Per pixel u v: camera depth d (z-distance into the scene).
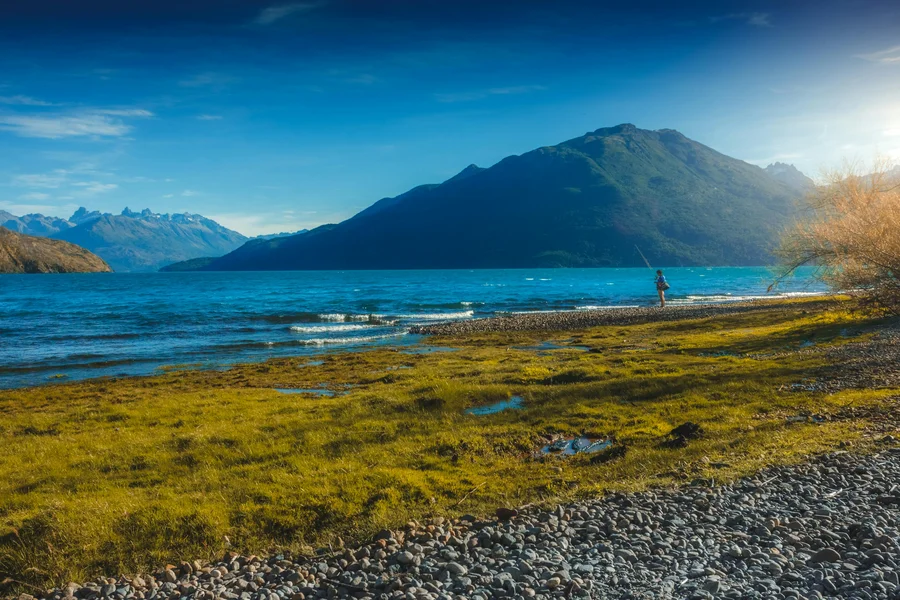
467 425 15.96
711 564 6.91
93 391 24.69
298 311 67.50
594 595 6.24
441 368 26.89
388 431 15.50
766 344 28.48
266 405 20.03
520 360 28.75
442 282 162.25
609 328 43.50
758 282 130.00
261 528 9.56
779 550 7.16
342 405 18.53
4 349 38.41
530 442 14.34
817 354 23.62
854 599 5.66
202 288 139.00
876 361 20.72
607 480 11.21
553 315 55.38
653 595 6.12
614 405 17.39
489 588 6.63
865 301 33.31
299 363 31.44
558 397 18.80
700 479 10.31
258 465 12.89
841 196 33.34
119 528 9.31
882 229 29.86
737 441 12.86
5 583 7.91
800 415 14.88
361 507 10.24
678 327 40.91
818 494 9.16
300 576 7.53
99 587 7.63
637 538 7.84
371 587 7.00
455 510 10.08
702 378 19.91
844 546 7.18
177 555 8.72
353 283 162.50
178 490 11.30
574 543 7.99
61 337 44.38
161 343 41.22
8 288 140.62
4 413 20.50
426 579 7.07
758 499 9.18
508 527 8.73
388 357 32.50
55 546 8.76
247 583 7.41
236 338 43.88
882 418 13.66
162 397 22.52
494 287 127.38
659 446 13.23
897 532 7.39
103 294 112.50
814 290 89.81
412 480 11.43
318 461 13.08
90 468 13.21
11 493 11.70
